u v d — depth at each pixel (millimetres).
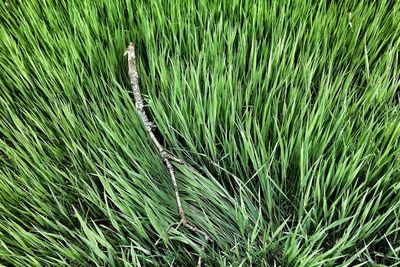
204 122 1367
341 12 1576
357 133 1316
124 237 1246
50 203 1316
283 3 1613
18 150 1417
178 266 1278
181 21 1570
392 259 1245
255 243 1260
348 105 1406
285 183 1327
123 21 1658
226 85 1401
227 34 1533
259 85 1419
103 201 1362
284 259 1229
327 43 1562
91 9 1648
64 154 1403
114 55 1570
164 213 1307
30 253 1258
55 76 1557
